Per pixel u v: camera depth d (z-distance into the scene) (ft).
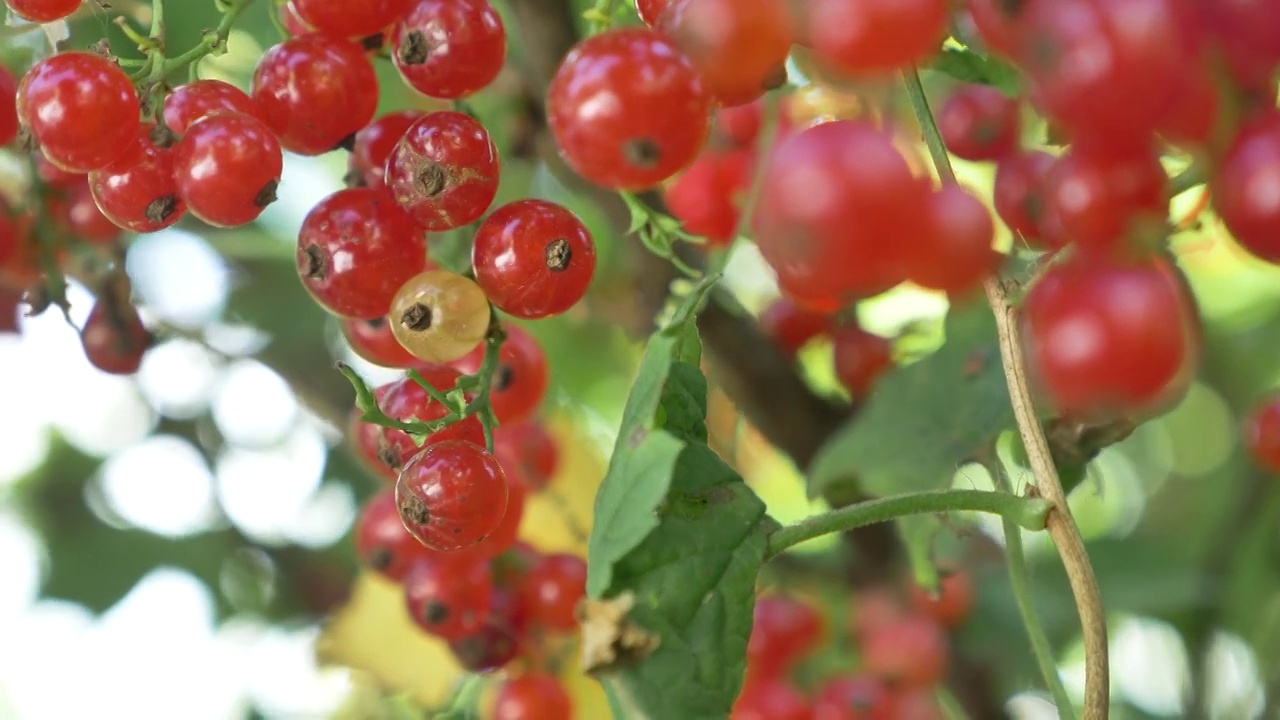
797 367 0.97
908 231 0.64
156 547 1.24
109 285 0.89
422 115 0.79
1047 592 1.07
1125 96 0.63
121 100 0.74
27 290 0.89
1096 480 0.83
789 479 1.17
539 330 1.15
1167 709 1.12
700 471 0.74
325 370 1.05
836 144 0.64
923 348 0.96
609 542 0.71
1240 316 1.21
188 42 0.98
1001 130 0.81
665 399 0.75
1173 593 1.03
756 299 1.05
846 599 1.00
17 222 0.87
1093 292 0.65
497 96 0.93
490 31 0.76
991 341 0.90
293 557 1.21
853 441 0.91
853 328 0.96
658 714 0.71
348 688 1.17
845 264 0.64
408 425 0.76
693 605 0.72
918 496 0.72
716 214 0.90
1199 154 0.64
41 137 0.74
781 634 0.96
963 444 0.89
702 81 0.68
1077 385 0.65
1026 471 0.88
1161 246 0.65
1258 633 1.03
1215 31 0.63
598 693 1.00
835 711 0.94
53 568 1.25
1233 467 1.15
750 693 0.95
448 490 0.75
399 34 0.76
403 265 0.77
